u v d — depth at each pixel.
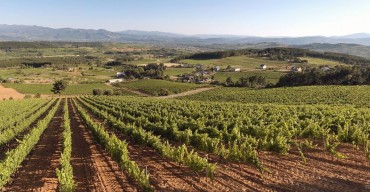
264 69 165.00
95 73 184.62
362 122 24.86
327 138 18.47
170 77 155.12
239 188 13.34
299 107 40.62
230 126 25.53
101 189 14.32
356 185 13.02
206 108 44.16
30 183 15.59
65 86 117.38
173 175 15.61
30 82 143.12
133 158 19.28
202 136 19.22
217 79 138.25
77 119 43.00
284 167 15.77
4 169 14.75
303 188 12.95
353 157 16.89
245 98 71.56
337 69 101.44
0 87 122.62
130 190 14.11
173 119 31.05
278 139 17.53
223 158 17.70
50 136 28.94
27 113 46.47
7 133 26.62
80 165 18.38
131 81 142.00
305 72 102.62
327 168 15.30
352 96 60.28
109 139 20.67
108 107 50.81
